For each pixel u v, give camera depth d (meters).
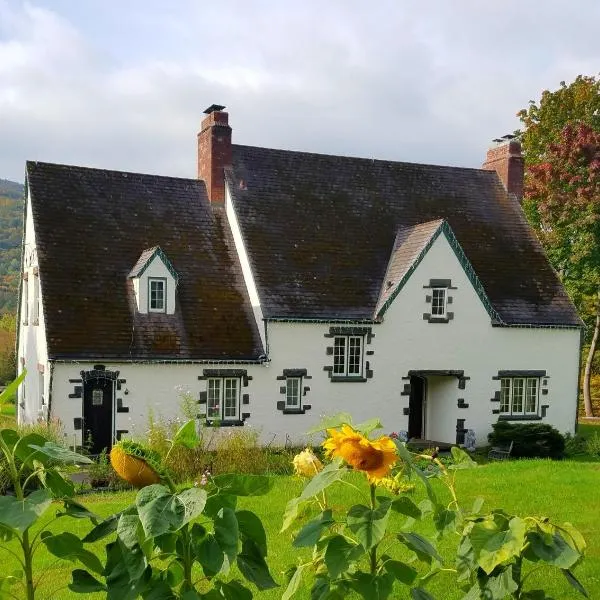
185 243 26.91
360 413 26.39
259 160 29.28
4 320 55.97
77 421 22.72
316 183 29.59
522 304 29.20
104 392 23.33
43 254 24.36
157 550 5.13
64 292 23.80
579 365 29.83
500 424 27.19
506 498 15.80
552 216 38.12
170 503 4.21
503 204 32.25
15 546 12.43
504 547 4.82
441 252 27.31
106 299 24.25
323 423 5.06
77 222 25.70
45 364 23.62
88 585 4.68
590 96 42.97
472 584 5.64
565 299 30.11
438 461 6.07
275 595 9.51
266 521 13.53
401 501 5.11
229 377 24.80
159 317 24.61
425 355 27.20
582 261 37.19
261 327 25.48
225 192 28.41
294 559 11.10
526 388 28.98
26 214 28.52
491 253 30.27
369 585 4.82
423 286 27.12
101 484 18.55
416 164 32.06
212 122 28.44
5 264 102.94
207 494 4.45
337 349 26.42
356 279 27.33
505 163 32.81
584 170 37.84
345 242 28.25
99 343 23.23
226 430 24.45
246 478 4.63
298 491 16.00
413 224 29.81
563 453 27.02
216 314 25.55
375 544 4.61
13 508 4.04
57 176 26.66
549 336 29.23
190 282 25.97
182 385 24.20
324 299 26.27
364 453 4.60
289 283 26.20
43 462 4.68
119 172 27.88
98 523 4.97
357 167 30.84
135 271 24.52
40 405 24.78
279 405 25.39
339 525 5.55
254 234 27.05
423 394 28.94
